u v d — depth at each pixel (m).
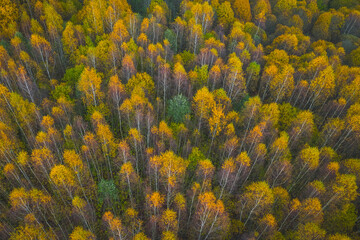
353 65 87.94
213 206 35.81
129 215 38.84
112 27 77.38
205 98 51.97
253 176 51.88
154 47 63.50
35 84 55.75
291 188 50.69
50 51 64.00
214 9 97.00
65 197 41.91
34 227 35.16
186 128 50.72
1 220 38.88
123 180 42.47
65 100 49.94
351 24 112.12
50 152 41.03
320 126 65.44
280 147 48.31
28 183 43.12
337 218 43.69
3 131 44.44
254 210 41.59
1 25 69.62
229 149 49.06
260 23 104.19
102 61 64.00
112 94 52.09
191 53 80.31
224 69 67.00
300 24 107.94
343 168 51.06
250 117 55.12
